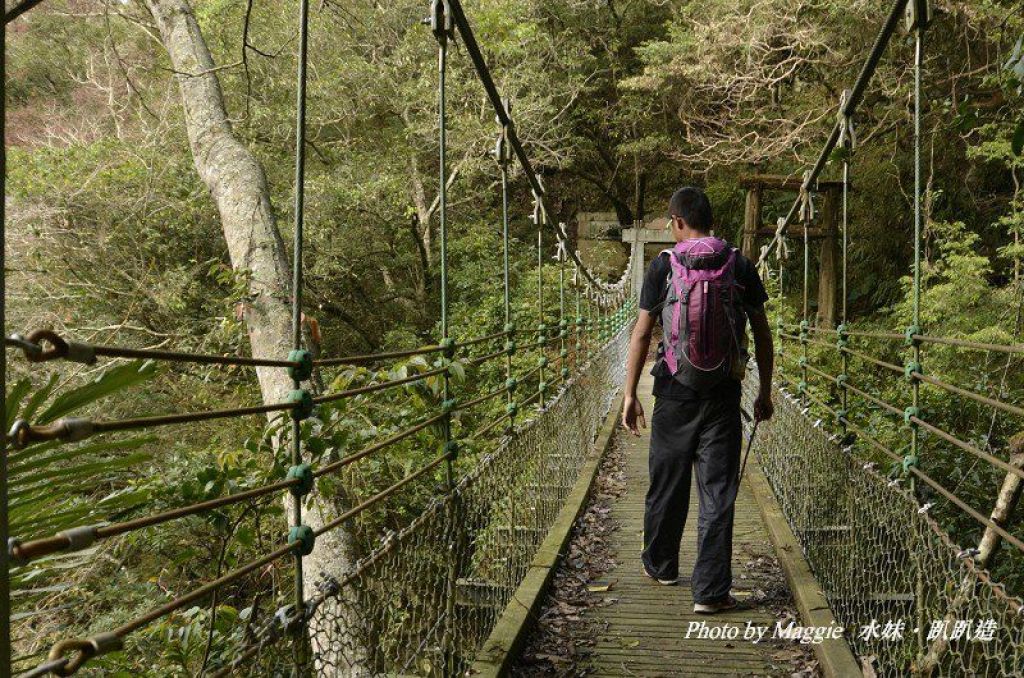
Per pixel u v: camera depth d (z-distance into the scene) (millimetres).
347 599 1462
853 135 2848
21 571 1391
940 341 1714
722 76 10102
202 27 9031
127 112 10562
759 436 5000
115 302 8547
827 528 2830
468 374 7523
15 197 7953
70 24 11008
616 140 19062
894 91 8656
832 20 9070
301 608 1257
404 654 1714
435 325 12867
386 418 3584
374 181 11281
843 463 2666
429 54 11727
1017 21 6910
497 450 2605
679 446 2756
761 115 11062
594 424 5891
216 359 1046
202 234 9148
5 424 706
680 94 14445
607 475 5168
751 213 10766
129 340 8242
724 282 2559
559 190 21234
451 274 13992
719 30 10031
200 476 2182
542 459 3424
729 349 2570
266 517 3543
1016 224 6949
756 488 4363
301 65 1332
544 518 3422
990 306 7125
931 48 8547
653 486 2893
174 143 9109
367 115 12258
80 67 11094
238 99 10000
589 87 15523
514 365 8281
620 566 3275
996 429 4586
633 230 18734
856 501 2502
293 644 1235
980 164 9539
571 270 12219
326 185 10453
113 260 8547
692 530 3830
